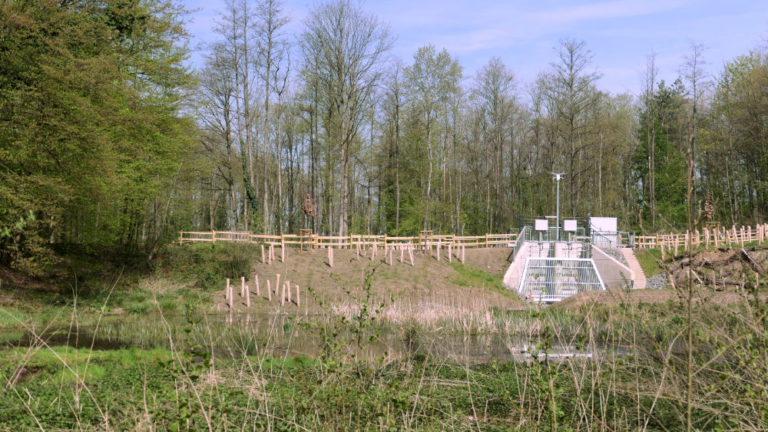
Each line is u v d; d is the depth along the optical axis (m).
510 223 52.50
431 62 42.00
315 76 37.72
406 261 30.38
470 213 51.44
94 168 19.97
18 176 17.98
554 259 29.56
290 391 7.42
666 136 47.47
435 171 44.69
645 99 44.50
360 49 37.09
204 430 5.71
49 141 18.42
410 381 6.16
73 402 7.73
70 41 19.45
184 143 29.12
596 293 18.19
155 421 5.32
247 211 42.94
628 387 6.27
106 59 19.78
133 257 28.78
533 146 54.19
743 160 40.56
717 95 41.72
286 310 22.77
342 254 30.88
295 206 51.84
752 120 37.91
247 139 37.12
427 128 42.56
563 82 42.06
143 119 21.80
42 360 10.69
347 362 5.78
